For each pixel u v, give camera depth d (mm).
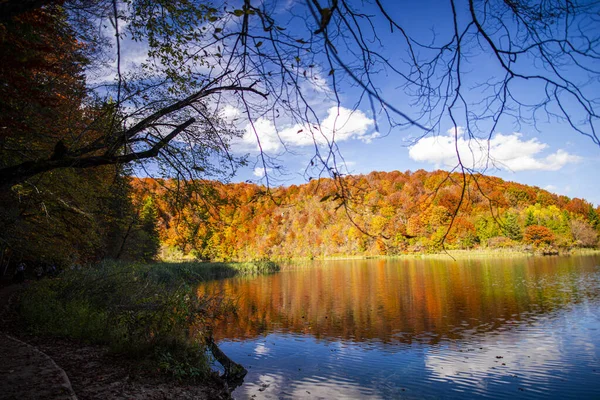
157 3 4051
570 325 14742
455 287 27156
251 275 45000
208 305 12422
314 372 9953
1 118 5301
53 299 11430
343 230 85312
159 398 6160
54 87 5574
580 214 78438
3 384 5375
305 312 19281
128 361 7617
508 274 35375
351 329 15266
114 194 6902
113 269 14602
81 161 3998
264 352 12016
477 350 11836
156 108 4770
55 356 7594
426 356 11359
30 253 14070
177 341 8648
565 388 8703
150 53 4418
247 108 2785
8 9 2361
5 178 3756
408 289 27109
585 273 34281
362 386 8984
